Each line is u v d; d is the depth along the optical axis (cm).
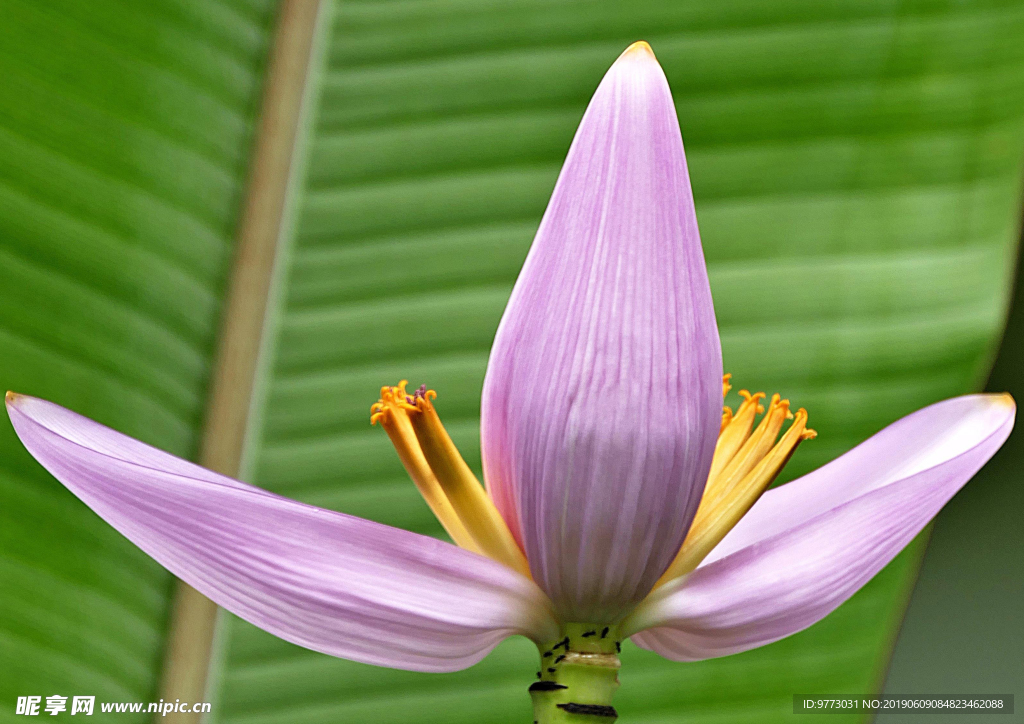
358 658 67
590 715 67
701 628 68
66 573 83
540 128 87
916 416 72
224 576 66
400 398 69
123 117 84
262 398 85
